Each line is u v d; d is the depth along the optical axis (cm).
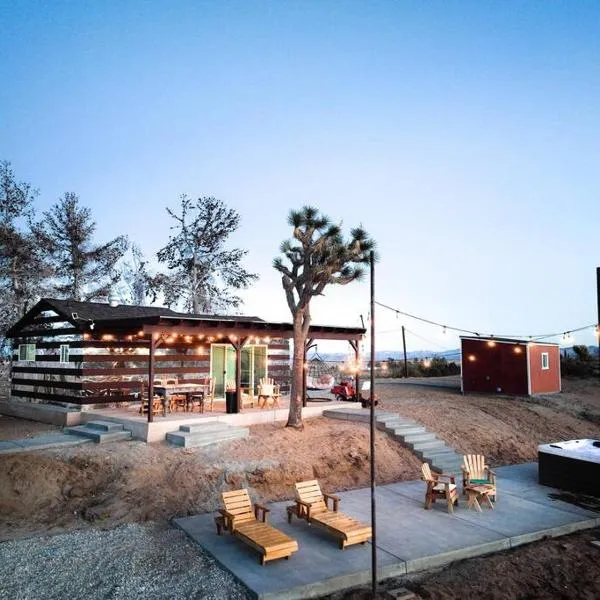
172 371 2059
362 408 2064
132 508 1140
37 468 1248
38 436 1600
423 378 3741
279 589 774
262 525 967
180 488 1230
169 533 1023
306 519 1036
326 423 1825
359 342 2175
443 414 2047
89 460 1323
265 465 1357
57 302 2047
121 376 1923
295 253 1725
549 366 2864
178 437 1488
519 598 799
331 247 1628
